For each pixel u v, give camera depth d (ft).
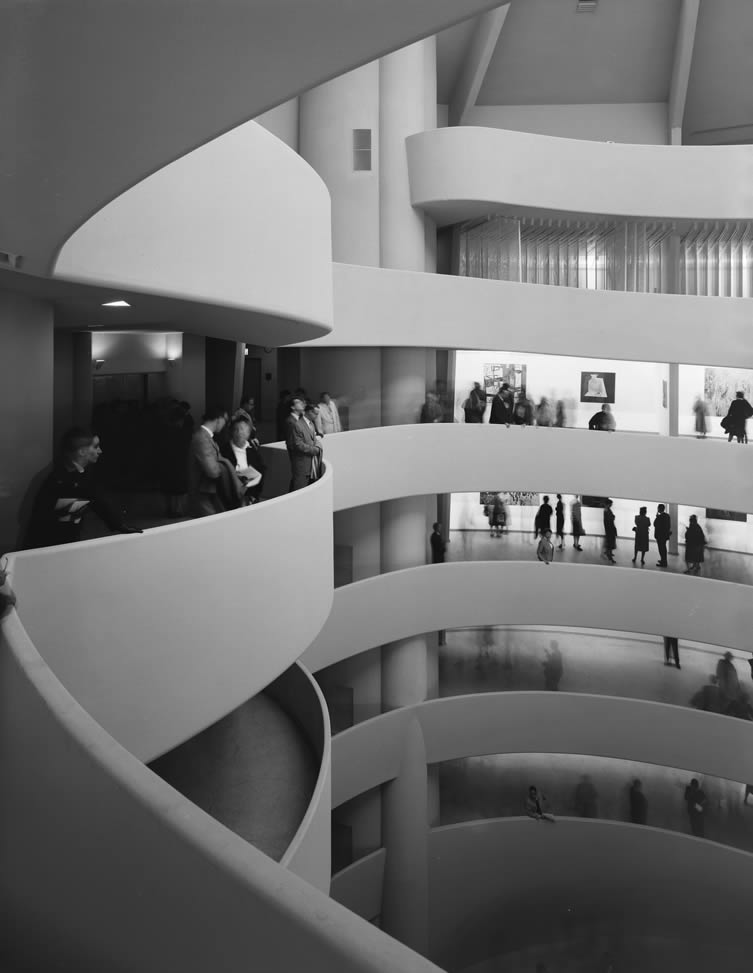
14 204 12.80
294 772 36.81
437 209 68.69
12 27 7.22
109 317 36.32
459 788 79.00
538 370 78.69
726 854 70.79
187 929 9.04
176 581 23.15
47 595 19.57
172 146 9.69
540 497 83.46
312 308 33.19
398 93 67.36
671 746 71.92
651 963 71.36
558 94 80.18
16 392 28.91
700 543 71.61
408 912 69.77
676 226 72.95
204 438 30.68
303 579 30.68
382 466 64.54
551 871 73.87
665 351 68.28
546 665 76.07
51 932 11.86
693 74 77.51
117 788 10.25
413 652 71.87
